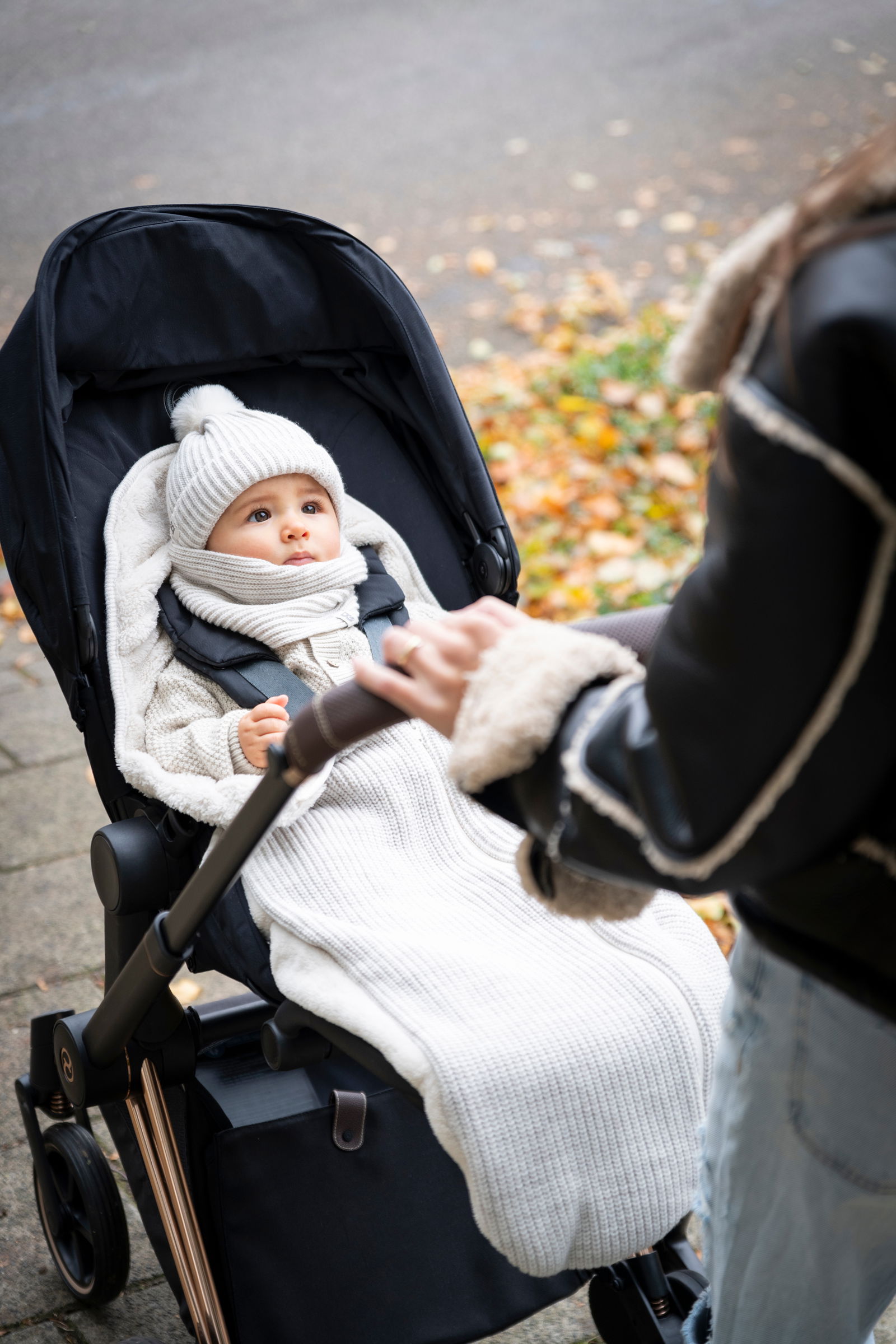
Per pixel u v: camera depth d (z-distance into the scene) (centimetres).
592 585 396
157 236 206
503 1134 136
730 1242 117
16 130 770
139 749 186
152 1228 179
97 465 208
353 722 117
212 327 213
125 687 190
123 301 204
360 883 167
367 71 842
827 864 90
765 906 98
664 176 707
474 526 213
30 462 182
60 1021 172
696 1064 146
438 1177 169
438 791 182
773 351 81
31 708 371
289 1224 163
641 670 101
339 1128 167
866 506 76
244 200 682
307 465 205
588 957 153
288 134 759
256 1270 161
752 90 804
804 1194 108
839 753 81
